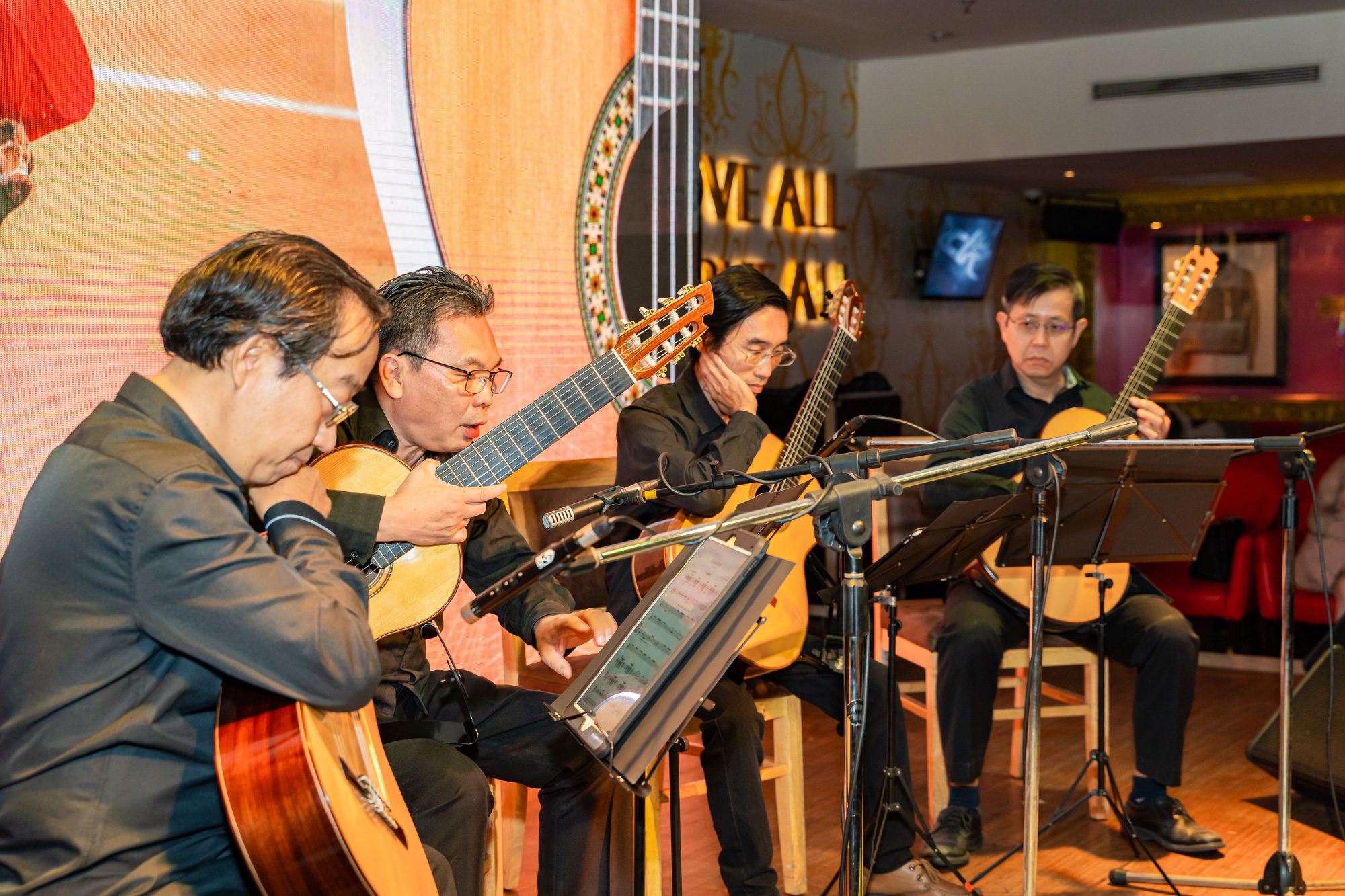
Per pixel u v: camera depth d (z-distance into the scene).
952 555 2.19
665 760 2.59
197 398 1.28
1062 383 3.21
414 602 1.80
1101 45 6.58
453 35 2.84
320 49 2.60
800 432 2.49
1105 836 2.80
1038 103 6.80
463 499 1.67
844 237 7.33
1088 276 9.81
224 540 1.20
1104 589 2.53
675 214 3.43
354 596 1.31
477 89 2.90
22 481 2.18
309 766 1.21
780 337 2.44
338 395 1.34
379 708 1.82
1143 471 2.35
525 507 2.53
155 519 1.18
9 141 2.13
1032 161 7.07
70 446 1.24
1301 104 6.13
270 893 1.21
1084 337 9.90
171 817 1.24
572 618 1.94
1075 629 2.85
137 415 1.27
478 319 1.86
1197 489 2.42
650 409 2.46
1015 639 2.84
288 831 1.20
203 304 1.25
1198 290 2.85
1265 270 9.20
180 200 2.38
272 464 1.32
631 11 3.25
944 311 8.37
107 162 2.26
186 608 1.19
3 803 1.19
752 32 6.39
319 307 1.27
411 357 1.81
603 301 3.25
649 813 2.16
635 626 1.45
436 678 1.99
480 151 2.93
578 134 3.14
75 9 2.20
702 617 1.41
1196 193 9.38
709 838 2.82
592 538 1.29
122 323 2.30
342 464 1.75
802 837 2.47
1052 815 2.94
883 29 6.34
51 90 2.18
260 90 2.50
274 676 1.21
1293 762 2.85
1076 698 3.02
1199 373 9.56
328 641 1.22
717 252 6.34
